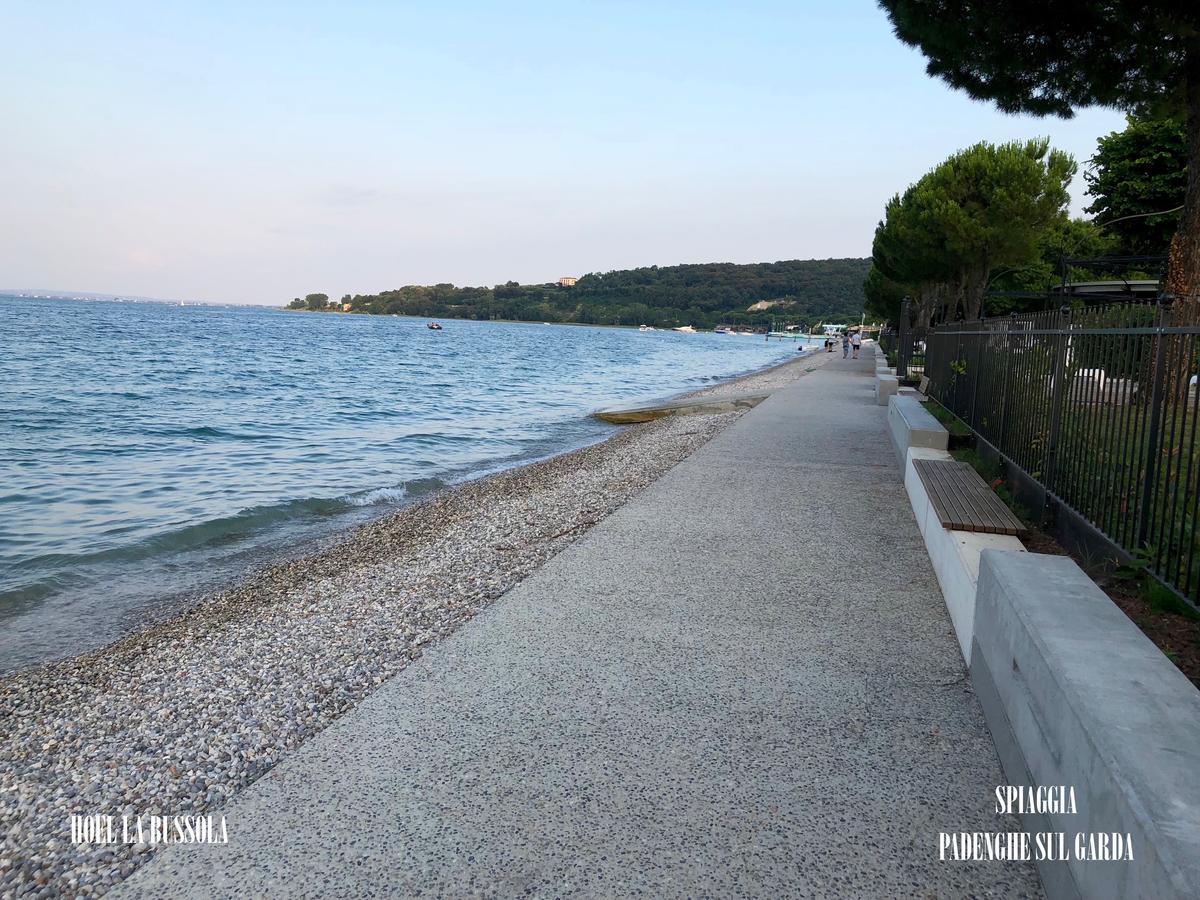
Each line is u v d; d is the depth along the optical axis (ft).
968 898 7.79
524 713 11.72
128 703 14.08
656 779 9.90
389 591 20.01
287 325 483.51
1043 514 18.81
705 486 28.48
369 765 10.35
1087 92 30.48
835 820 9.04
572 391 115.14
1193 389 11.97
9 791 11.07
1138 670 7.63
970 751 10.55
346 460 50.11
